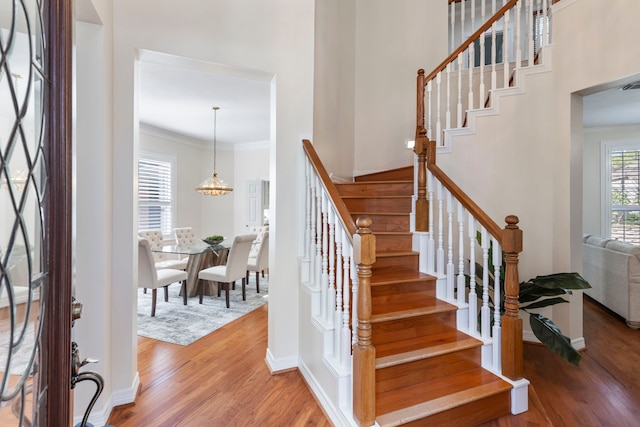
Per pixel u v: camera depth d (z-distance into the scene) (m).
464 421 1.83
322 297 2.20
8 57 0.59
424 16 4.48
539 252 3.04
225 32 2.37
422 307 2.29
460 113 3.37
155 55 2.20
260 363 2.64
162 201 6.36
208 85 4.07
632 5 2.52
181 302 4.38
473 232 2.30
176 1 2.22
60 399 0.74
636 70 2.49
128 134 2.06
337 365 1.89
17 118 0.62
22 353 0.63
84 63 1.80
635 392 2.23
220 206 7.52
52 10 0.73
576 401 2.12
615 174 5.71
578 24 2.84
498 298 2.11
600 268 4.09
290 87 2.58
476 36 3.25
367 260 1.64
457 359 2.08
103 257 1.85
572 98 2.90
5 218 0.58
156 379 2.38
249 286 5.34
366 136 4.71
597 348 2.94
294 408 2.04
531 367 2.60
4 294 0.58
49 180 0.73
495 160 3.21
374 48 4.70
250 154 7.46
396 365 1.88
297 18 2.62
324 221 2.15
